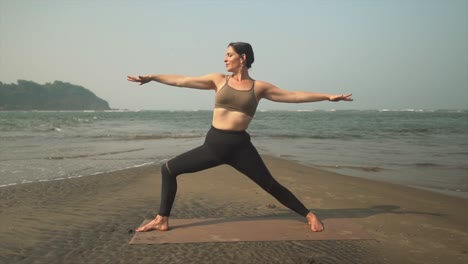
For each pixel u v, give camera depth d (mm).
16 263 2916
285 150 12883
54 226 3867
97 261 2949
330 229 3721
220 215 4332
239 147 3420
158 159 10055
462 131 24391
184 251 3137
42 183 6348
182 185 6141
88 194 5469
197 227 3770
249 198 5223
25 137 18469
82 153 11422
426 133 22516
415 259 3018
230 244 3303
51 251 3164
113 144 14773
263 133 23422
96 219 4133
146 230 3619
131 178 6855
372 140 17219
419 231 3746
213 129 3432
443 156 10969
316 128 30031
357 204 4961
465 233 3689
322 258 3010
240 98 3330
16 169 8148
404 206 4863
